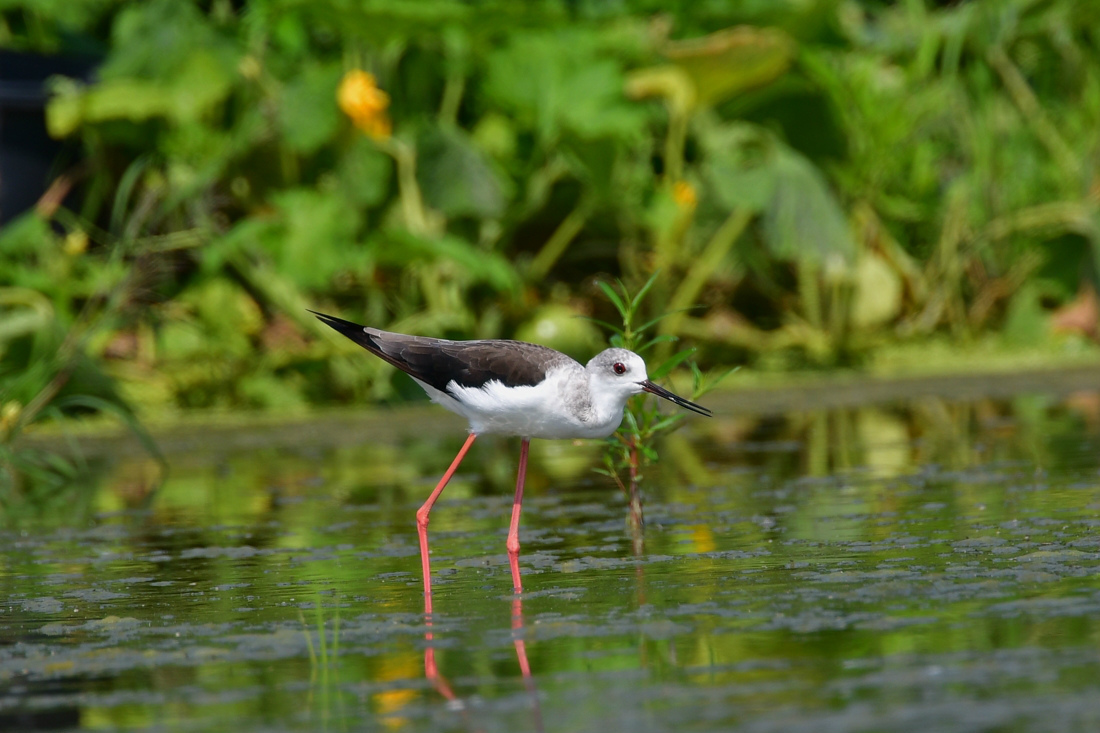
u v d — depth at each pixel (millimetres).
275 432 14227
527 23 16391
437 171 15805
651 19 18359
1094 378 16297
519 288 16078
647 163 17609
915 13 19594
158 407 15523
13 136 16594
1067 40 19562
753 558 7469
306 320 15461
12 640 6246
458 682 5309
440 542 8461
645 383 7871
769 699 4922
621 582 7000
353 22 15375
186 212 15594
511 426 7996
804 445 12336
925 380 16750
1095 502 8672
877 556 7340
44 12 17875
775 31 17891
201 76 15898
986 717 4645
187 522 9531
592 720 4781
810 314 17953
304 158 16422
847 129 18266
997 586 6465
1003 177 19234
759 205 16516
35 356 13562
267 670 5598
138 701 5215
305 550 8359
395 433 14109
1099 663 5168
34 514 10133
